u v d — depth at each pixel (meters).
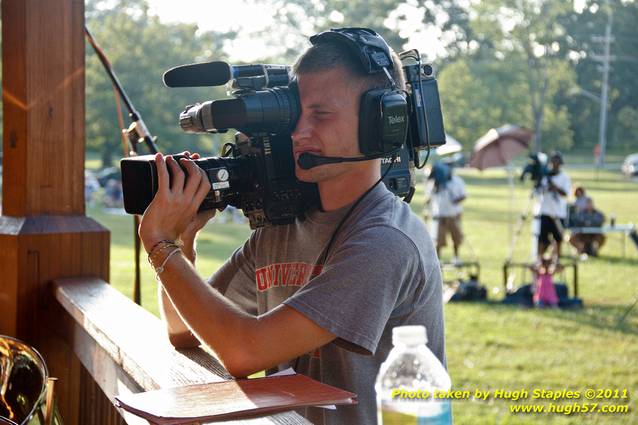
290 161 1.77
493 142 14.28
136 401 1.44
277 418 1.38
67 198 3.14
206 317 1.59
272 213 1.77
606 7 57.66
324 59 1.66
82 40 3.14
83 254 3.11
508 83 48.81
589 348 7.57
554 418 5.14
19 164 3.07
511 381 6.27
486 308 9.89
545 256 12.56
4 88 3.11
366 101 1.65
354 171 1.71
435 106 2.00
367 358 1.71
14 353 1.93
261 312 1.95
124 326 2.17
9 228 3.03
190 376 1.71
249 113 1.65
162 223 1.67
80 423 2.96
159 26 32.44
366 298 1.55
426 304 1.70
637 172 43.50
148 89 31.84
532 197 12.68
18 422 1.88
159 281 1.67
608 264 14.45
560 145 52.09
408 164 1.94
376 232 1.61
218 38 34.97
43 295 3.03
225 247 17.20
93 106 32.16
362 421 1.71
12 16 3.05
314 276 1.76
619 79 59.59
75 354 2.88
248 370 1.57
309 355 1.79
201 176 1.70
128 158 1.76
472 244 17.80
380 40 1.72
